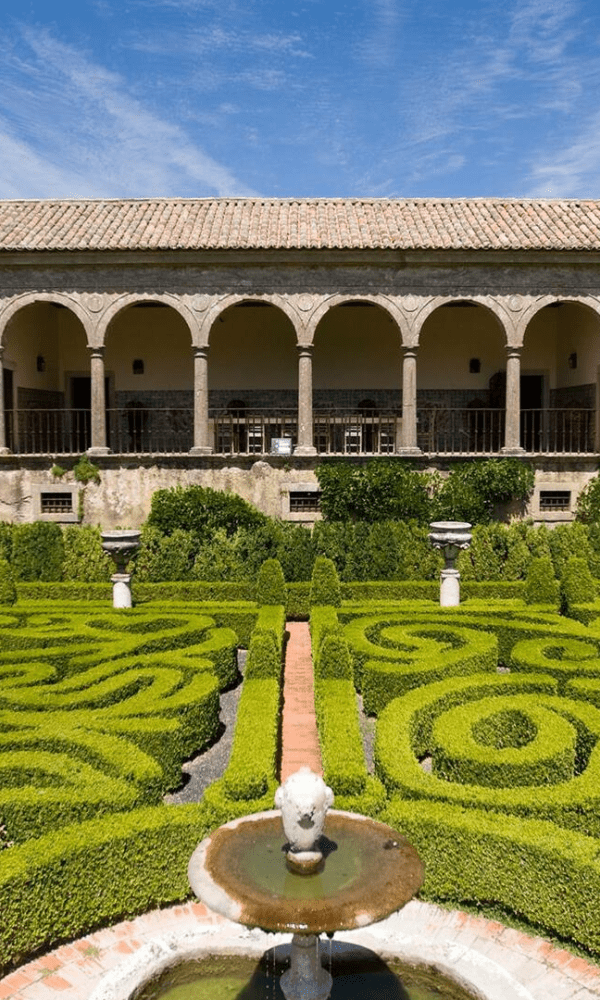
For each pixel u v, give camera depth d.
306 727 10.91
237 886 5.11
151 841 6.79
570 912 6.27
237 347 25.62
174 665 11.20
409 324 21.25
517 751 8.05
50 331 25.48
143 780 7.66
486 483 20.36
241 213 23.11
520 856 6.54
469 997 5.83
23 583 17.94
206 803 7.18
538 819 6.94
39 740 8.41
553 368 25.86
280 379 25.69
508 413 21.30
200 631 13.41
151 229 21.83
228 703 12.16
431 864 6.84
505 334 21.34
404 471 20.38
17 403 23.31
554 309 25.78
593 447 23.30
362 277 21.20
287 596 17.22
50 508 20.86
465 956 6.08
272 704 9.62
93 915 6.52
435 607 15.07
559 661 11.27
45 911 6.27
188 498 19.80
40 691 10.11
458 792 7.32
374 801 7.18
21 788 7.45
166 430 25.55
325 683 10.32
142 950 6.18
